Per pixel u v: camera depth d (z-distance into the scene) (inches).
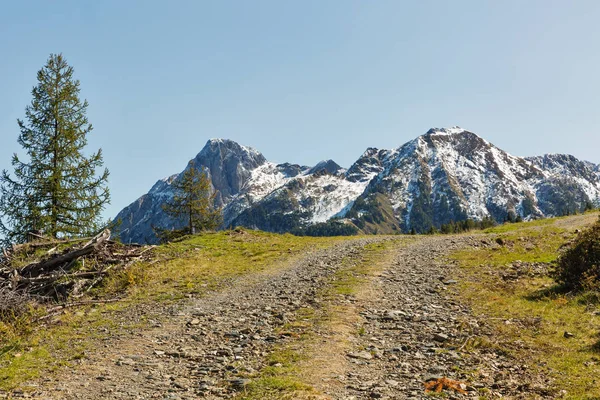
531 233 1283.2
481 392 341.1
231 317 591.2
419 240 1332.4
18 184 1302.9
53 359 441.4
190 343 486.3
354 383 362.6
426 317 563.8
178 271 926.4
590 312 540.1
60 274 817.5
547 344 450.0
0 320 581.3
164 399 336.8
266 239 1391.5
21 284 770.2
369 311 596.4
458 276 810.8
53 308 660.7
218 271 933.2
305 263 1002.1
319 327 523.2
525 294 656.4
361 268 904.3
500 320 541.3
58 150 1344.7
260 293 733.9
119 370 407.5
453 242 1235.9
